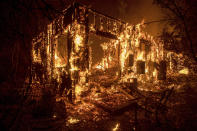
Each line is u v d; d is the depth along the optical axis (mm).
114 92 7676
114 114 5020
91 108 5801
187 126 3363
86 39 7297
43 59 8516
